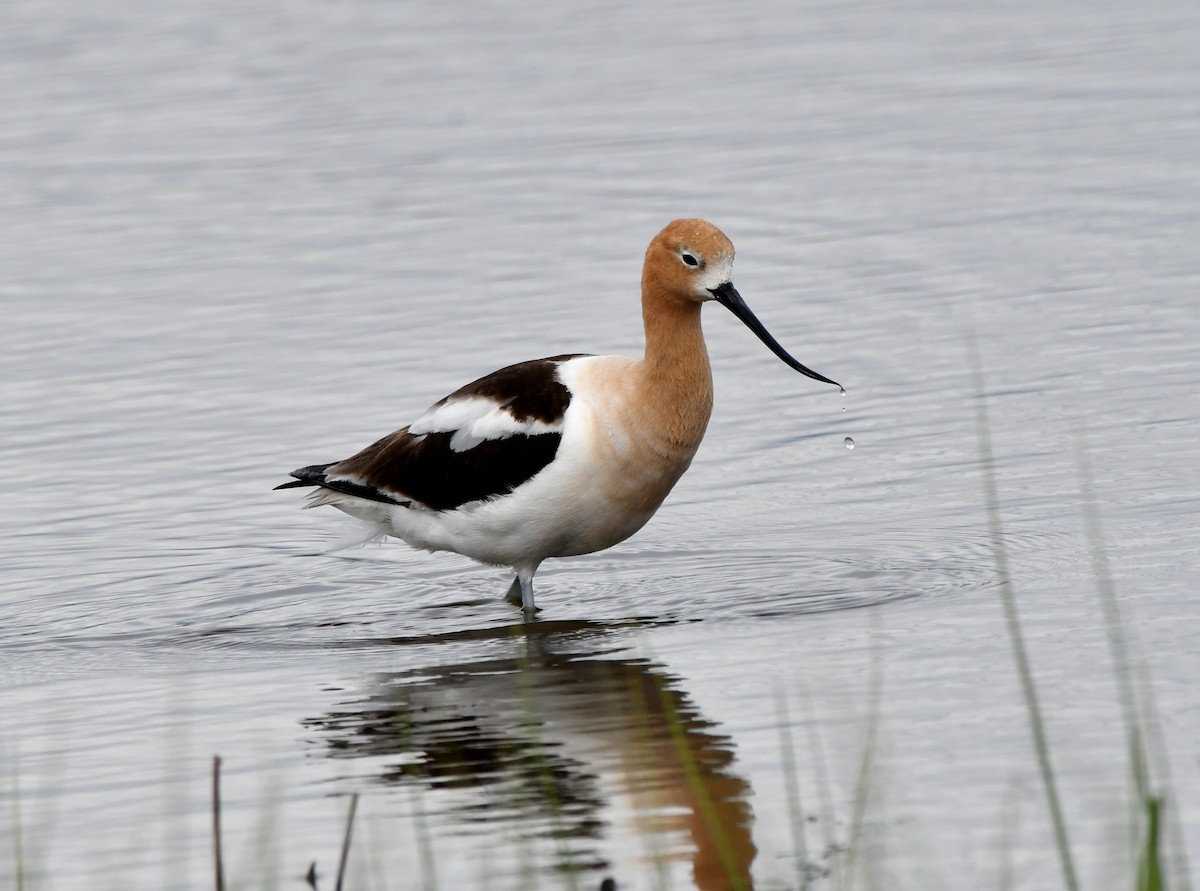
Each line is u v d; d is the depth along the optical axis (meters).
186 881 8.96
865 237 21.78
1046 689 10.55
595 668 11.69
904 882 8.45
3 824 9.73
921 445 15.87
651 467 12.82
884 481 15.15
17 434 17.38
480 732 10.68
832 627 12.09
